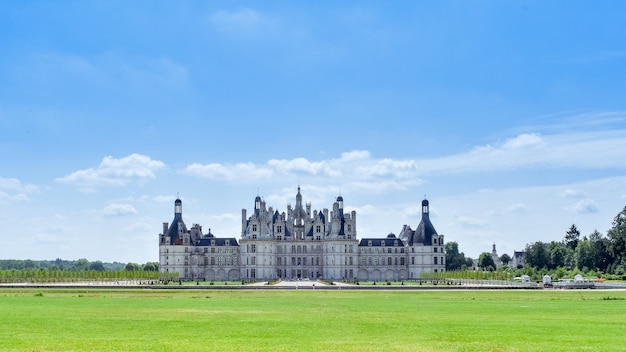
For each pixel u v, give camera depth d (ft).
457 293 373.40
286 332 168.66
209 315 217.15
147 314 220.02
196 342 150.00
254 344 147.23
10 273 581.12
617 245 618.85
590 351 137.08
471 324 188.14
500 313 227.81
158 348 141.08
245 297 328.70
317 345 145.79
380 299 314.14
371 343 148.87
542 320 200.44
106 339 154.71
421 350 139.33
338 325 185.37
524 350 139.03
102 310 236.63
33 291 377.50
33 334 163.84
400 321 196.95
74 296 329.52
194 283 597.11
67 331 170.19
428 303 283.38
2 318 203.41
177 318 205.77
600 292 379.76
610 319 203.82
